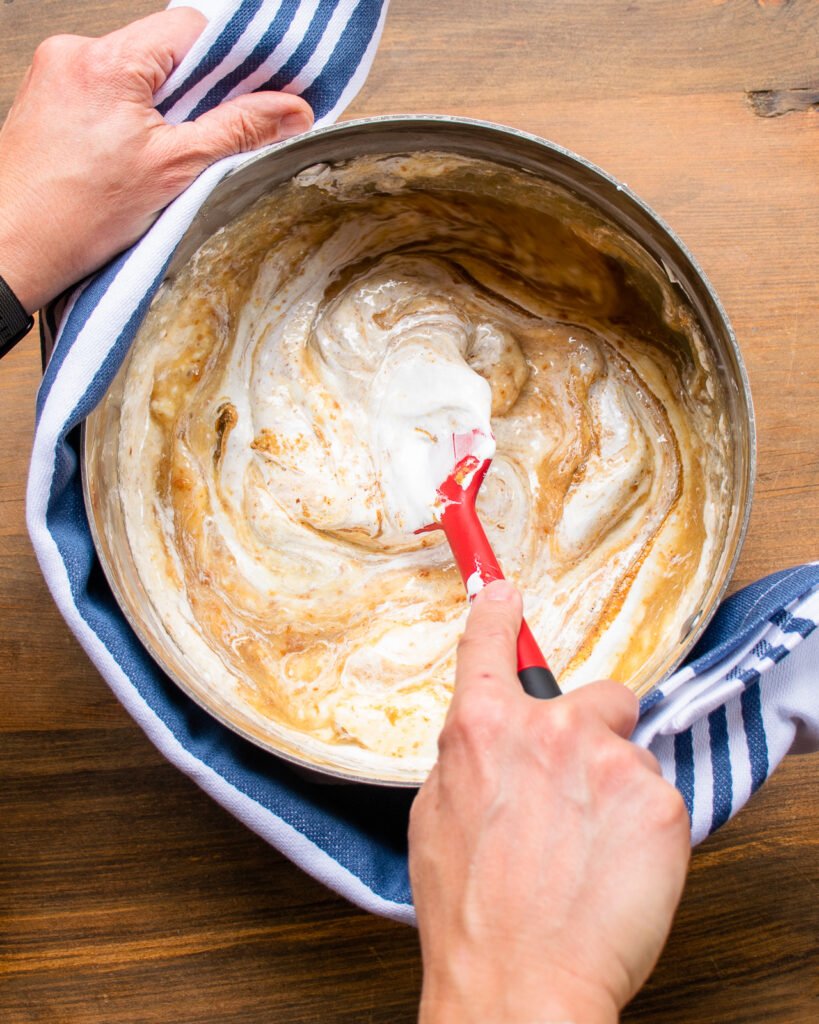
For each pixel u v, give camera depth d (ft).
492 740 2.17
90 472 2.94
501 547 3.58
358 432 3.55
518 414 3.62
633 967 2.06
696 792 3.08
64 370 2.81
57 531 2.94
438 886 2.15
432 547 3.57
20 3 3.75
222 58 3.01
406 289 3.64
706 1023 3.43
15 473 3.61
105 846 3.51
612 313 3.54
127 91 2.92
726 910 3.49
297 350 3.55
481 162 3.06
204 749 3.05
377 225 3.48
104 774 3.54
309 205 3.28
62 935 3.47
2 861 3.50
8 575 3.59
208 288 3.32
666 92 3.76
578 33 3.76
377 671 3.44
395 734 3.33
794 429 3.67
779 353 3.69
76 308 2.92
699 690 2.97
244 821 3.06
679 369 3.43
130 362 3.19
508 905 2.05
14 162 2.95
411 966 3.47
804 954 3.46
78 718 3.56
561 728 2.18
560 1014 1.93
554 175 3.01
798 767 3.55
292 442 3.51
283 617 3.44
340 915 3.49
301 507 3.49
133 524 3.27
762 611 3.01
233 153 3.07
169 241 2.87
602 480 3.54
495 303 3.67
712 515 3.24
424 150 3.04
